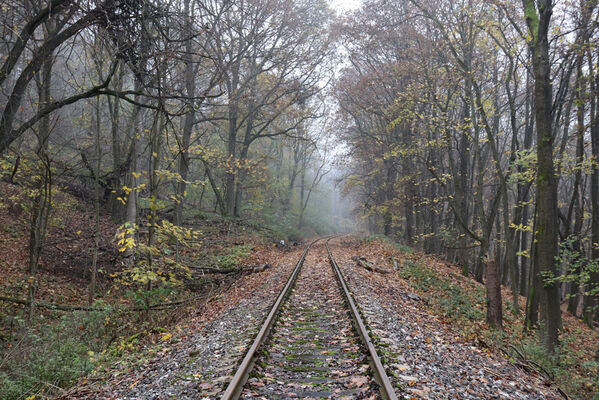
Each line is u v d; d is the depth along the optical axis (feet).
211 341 22.97
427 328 28.60
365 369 16.78
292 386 15.44
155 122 40.06
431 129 59.82
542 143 34.68
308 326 25.48
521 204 53.98
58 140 53.62
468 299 50.01
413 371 17.04
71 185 70.79
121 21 25.53
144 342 27.04
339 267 52.26
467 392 15.94
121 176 60.90
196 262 55.93
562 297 83.30
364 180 116.47
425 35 63.36
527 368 24.53
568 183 100.42
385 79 77.61
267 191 137.18
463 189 73.72
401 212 110.11
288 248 96.27
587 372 31.07
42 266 47.01
